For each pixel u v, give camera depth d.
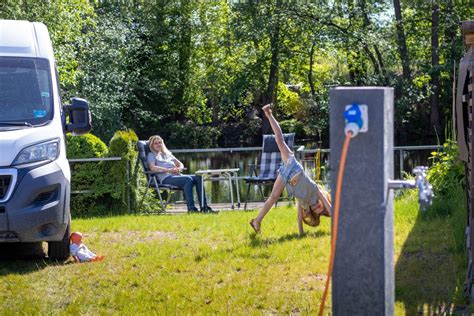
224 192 26.23
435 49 43.03
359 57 44.91
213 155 44.50
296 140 48.19
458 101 8.89
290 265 9.02
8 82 10.64
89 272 9.19
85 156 16.66
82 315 7.47
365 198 4.64
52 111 10.52
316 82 51.00
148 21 54.47
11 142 9.83
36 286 8.65
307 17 44.44
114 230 12.38
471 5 43.44
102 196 16.73
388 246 4.74
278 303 7.50
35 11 30.05
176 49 56.38
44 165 9.89
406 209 12.26
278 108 53.03
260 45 49.47
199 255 9.77
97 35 45.19
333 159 4.69
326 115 46.16
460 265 8.40
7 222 9.58
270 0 45.88
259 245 10.27
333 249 4.70
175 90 56.66
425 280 8.05
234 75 50.47
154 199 17.12
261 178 16.88
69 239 10.42
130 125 53.66
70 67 35.75
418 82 43.00
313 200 10.77
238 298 7.73
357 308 4.70
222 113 56.66
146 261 9.63
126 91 49.31
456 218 10.70
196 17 56.12
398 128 44.34
